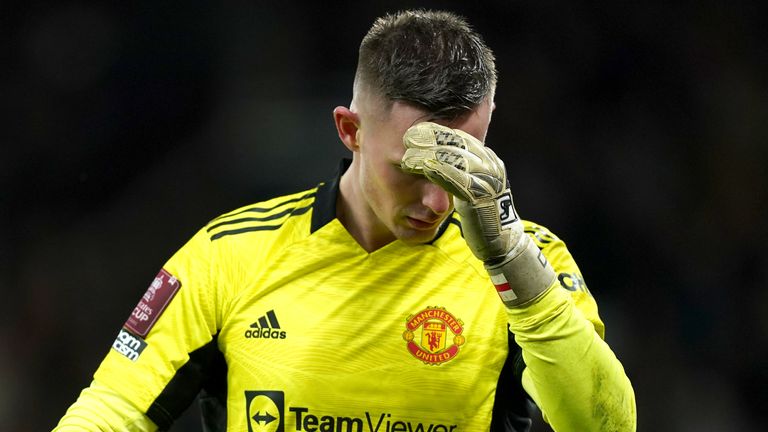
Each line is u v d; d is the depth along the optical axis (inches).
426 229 390.0
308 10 1581.0
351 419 410.3
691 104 1526.8
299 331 415.8
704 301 1418.6
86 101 1560.0
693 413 1343.5
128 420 413.4
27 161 1534.2
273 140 1537.9
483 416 414.6
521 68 1530.5
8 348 1422.2
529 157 1493.6
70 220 1525.6
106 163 1547.7
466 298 419.8
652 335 1406.3
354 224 425.7
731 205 1480.1
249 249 427.5
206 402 438.3
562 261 433.1
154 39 1572.3
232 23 1581.0
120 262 1504.7
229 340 421.4
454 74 374.6
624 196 1478.8
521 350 414.3
